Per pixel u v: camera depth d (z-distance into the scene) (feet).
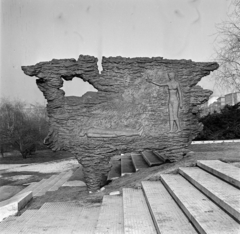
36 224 15.79
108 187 23.18
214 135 50.67
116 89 23.16
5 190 34.83
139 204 16.60
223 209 12.62
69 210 18.33
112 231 13.39
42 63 22.18
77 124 22.88
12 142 80.43
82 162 22.97
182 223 12.42
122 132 23.12
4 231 14.90
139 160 33.40
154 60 23.41
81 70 22.65
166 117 23.57
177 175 20.80
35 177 44.45
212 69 24.09
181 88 23.67
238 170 17.20
